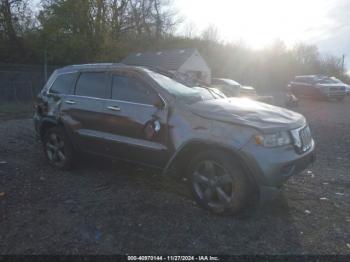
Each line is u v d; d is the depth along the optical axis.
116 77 4.66
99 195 4.34
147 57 32.53
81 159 5.43
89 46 25.73
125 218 3.70
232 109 3.89
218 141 3.63
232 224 3.58
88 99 4.86
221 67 42.72
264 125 3.55
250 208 3.94
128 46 33.06
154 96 4.21
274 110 4.16
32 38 26.09
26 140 7.67
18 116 13.18
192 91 4.48
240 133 3.55
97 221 3.62
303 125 3.98
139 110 4.27
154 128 4.11
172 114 4.00
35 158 6.11
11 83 20.69
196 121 3.83
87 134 4.82
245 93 19.42
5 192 4.40
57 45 24.73
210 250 3.09
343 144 7.71
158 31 37.53
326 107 17.69
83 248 3.11
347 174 5.33
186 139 3.84
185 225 3.55
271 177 3.45
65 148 5.24
